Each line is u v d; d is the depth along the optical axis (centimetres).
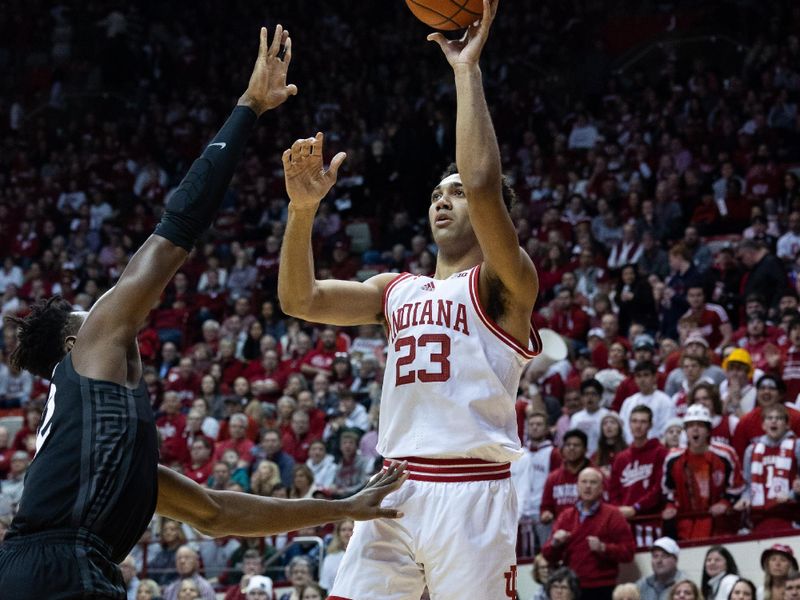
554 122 2142
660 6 2369
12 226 2161
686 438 959
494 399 369
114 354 304
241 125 323
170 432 1334
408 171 1991
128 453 299
